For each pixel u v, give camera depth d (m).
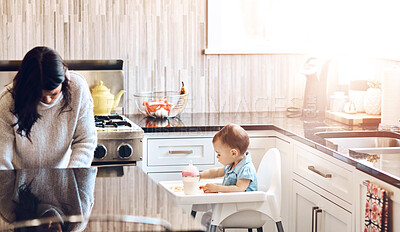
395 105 3.29
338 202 2.78
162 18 4.07
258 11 4.18
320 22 4.22
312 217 3.04
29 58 2.32
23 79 2.33
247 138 2.95
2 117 2.50
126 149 3.34
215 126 3.54
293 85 4.27
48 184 1.94
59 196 1.77
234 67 4.20
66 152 2.71
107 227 1.46
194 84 4.16
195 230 1.42
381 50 3.66
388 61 3.54
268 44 4.21
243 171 2.90
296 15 4.22
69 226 1.47
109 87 3.95
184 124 3.61
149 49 4.07
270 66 4.23
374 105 3.65
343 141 3.29
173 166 3.55
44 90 2.34
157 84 4.11
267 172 2.94
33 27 3.93
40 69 2.30
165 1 4.05
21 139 2.59
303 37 4.24
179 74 4.13
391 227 2.32
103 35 4.01
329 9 4.19
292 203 3.39
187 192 2.79
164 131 3.50
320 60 3.96
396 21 3.49
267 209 2.78
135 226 1.46
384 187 2.36
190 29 4.11
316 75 3.94
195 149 3.56
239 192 2.78
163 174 3.54
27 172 2.14
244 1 4.15
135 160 3.37
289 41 4.23
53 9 3.93
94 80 3.93
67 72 2.51
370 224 2.41
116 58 4.04
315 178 3.04
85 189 1.86
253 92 4.24
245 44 4.18
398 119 3.29
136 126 3.47
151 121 3.76
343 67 4.02
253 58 4.21
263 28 4.20
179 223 1.47
